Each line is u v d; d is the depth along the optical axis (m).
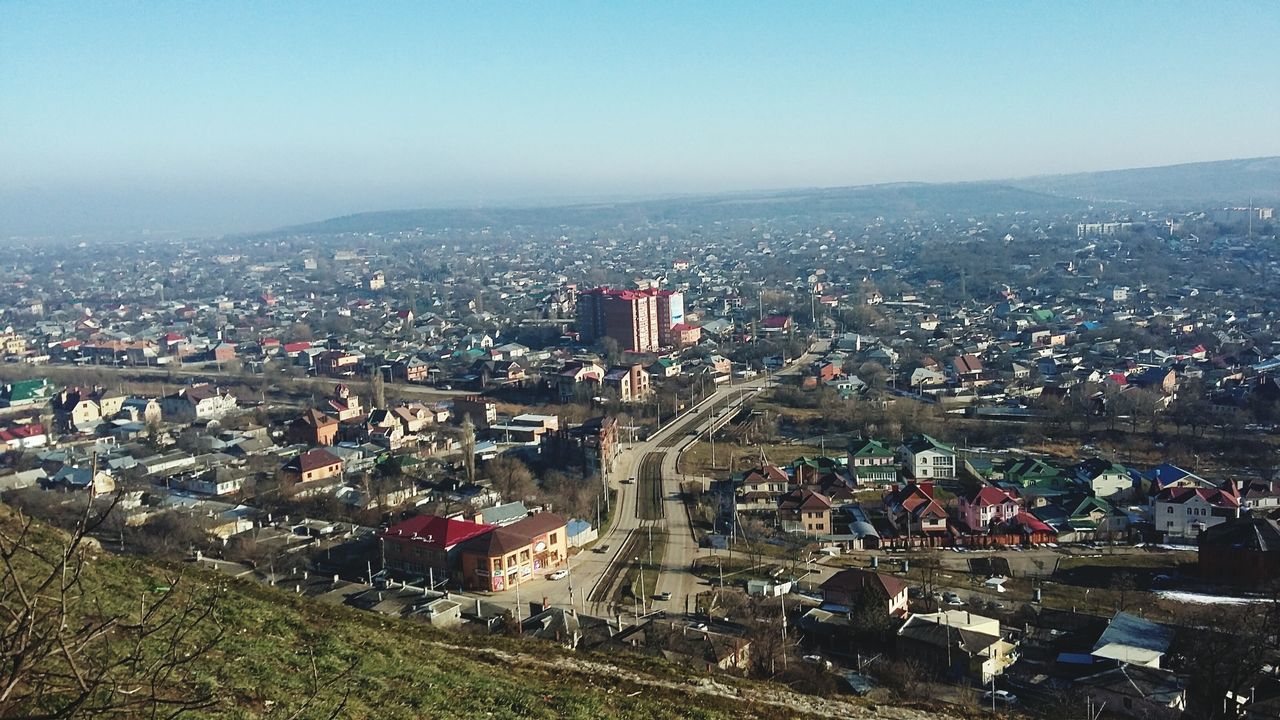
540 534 106.38
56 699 24.45
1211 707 67.56
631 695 47.81
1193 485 120.12
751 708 50.09
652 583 102.44
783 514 120.19
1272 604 82.75
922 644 78.06
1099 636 80.75
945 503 128.50
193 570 53.75
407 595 92.19
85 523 19.00
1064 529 116.44
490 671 46.88
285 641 42.38
